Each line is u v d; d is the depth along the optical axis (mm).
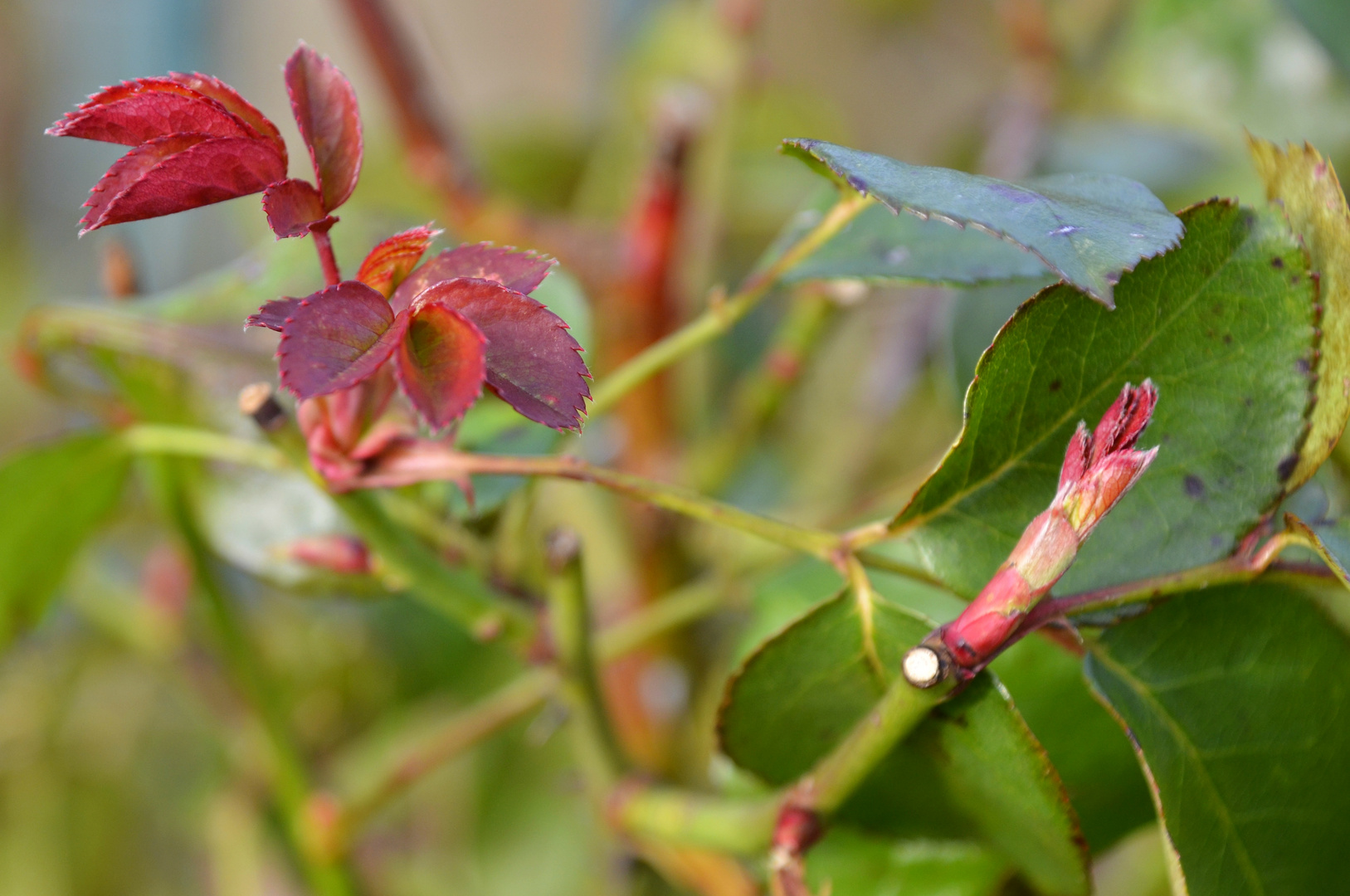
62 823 749
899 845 468
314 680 747
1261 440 430
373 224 513
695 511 439
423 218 657
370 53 626
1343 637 435
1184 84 637
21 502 507
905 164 419
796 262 477
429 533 478
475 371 400
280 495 507
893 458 756
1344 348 425
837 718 449
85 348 504
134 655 748
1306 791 434
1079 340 427
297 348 400
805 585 492
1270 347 428
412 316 407
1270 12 617
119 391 510
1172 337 428
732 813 459
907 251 472
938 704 425
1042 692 457
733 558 542
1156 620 433
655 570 617
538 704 517
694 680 628
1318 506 453
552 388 406
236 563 508
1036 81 676
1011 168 662
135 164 408
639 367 489
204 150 409
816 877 474
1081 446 415
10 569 516
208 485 511
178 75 413
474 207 650
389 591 503
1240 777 433
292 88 416
